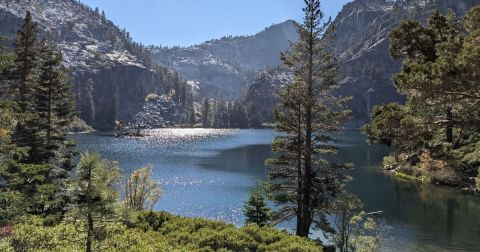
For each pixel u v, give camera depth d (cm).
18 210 1719
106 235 1289
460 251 2933
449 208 4178
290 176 2998
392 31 2897
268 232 2109
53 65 3098
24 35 3038
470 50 1516
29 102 2986
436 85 1548
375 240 2650
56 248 1378
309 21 3056
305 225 2833
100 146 11906
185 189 5753
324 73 3048
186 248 1786
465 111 1717
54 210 2277
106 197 1136
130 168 7538
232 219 4234
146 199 3438
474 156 4675
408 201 4547
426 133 1766
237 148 11981
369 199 4725
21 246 1424
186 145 12862
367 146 12169
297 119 2994
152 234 1900
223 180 6488
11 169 2055
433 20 2986
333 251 2623
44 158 2827
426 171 5728
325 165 3005
